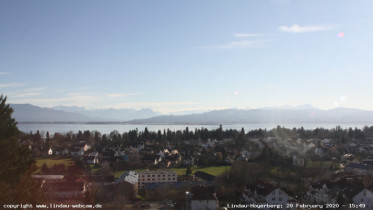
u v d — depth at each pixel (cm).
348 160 13662
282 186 8269
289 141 19838
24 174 3005
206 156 15450
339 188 7456
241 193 7994
